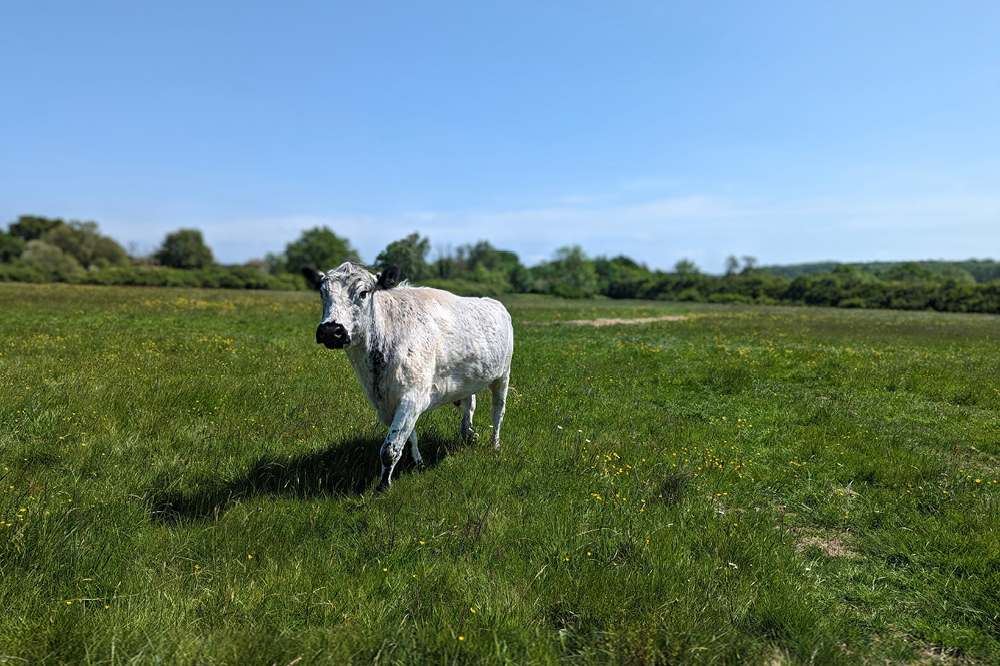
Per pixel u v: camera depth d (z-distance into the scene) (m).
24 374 7.37
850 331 22.39
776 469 5.68
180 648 2.53
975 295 51.41
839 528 4.52
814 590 3.45
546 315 29.08
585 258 104.25
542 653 2.66
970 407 8.73
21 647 2.46
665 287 82.62
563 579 3.27
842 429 7.11
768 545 3.91
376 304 4.75
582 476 5.05
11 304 19.77
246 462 4.97
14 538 3.21
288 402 7.14
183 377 7.89
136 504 3.98
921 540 4.08
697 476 5.29
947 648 3.03
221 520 3.84
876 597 3.44
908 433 7.09
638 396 8.97
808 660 2.81
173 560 3.36
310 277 4.75
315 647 2.62
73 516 3.64
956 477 5.42
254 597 2.98
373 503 4.29
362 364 4.80
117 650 2.51
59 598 2.88
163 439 5.36
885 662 2.90
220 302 27.06
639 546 3.73
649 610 3.01
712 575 3.45
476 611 2.93
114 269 55.88
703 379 9.98
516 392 8.66
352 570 3.38
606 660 2.71
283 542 3.62
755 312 42.62
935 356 14.11
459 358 5.32
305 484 4.63
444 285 59.16
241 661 2.48
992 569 3.67
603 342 16.16
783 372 10.89
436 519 4.09
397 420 4.73
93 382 7.12
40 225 95.62
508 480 4.88
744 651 2.79
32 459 4.71
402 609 2.97
